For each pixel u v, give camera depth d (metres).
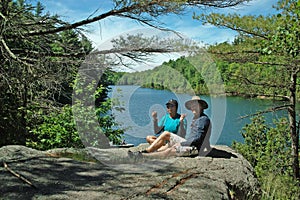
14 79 6.47
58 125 5.55
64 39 7.11
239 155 4.33
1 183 2.76
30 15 6.80
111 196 2.61
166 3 5.15
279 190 4.79
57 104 6.73
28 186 2.73
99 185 2.83
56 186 2.76
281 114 9.30
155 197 2.61
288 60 7.39
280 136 8.55
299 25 5.70
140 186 2.84
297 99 8.80
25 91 6.64
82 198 2.55
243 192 3.34
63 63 6.62
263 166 8.03
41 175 3.00
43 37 7.00
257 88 8.57
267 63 7.99
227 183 3.23
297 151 8.40
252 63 8.23
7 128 6.98
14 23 6.27
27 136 6.83
